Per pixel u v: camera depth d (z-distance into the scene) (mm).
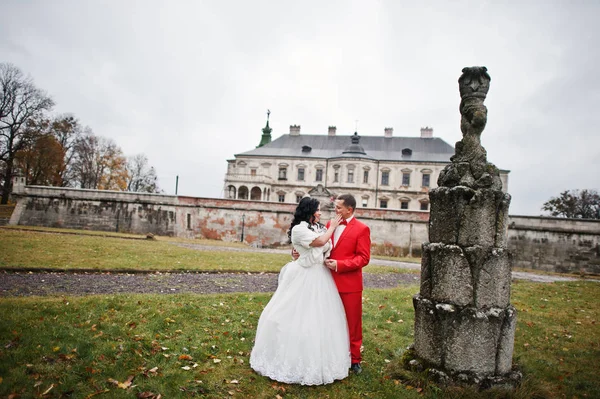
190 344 5051
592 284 14000
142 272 11484
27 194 32219
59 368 3980
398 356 5039
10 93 42562
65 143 53625
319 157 60906
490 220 4129
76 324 5387
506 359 4090
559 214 62719
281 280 4535
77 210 32156
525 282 14438
